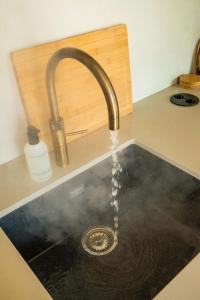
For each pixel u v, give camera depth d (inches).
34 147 29.3
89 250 32.3
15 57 29.0
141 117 40.5
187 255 30.0
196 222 32.2
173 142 35.3
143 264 30.3
